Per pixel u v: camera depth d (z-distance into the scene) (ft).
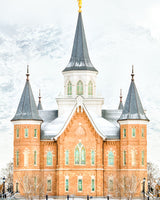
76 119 374.63
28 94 375.45
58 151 370.94
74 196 366.22
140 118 367.25
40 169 372.99
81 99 374.43
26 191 344.28
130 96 374.84
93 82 407.03
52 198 362.12
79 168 370.73
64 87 408.05
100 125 383.45
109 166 373.40
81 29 413.59
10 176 493.77
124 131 370.94
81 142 372.79
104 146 375.04
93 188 370.12
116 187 359.25
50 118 400.47
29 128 368.07
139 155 366.63
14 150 369.71
